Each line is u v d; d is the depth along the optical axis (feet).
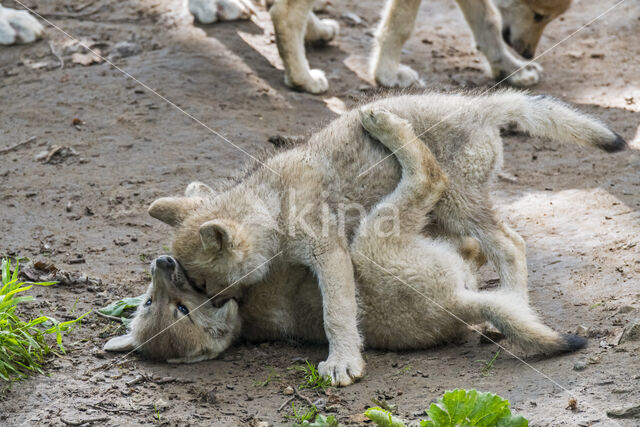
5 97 50.21
